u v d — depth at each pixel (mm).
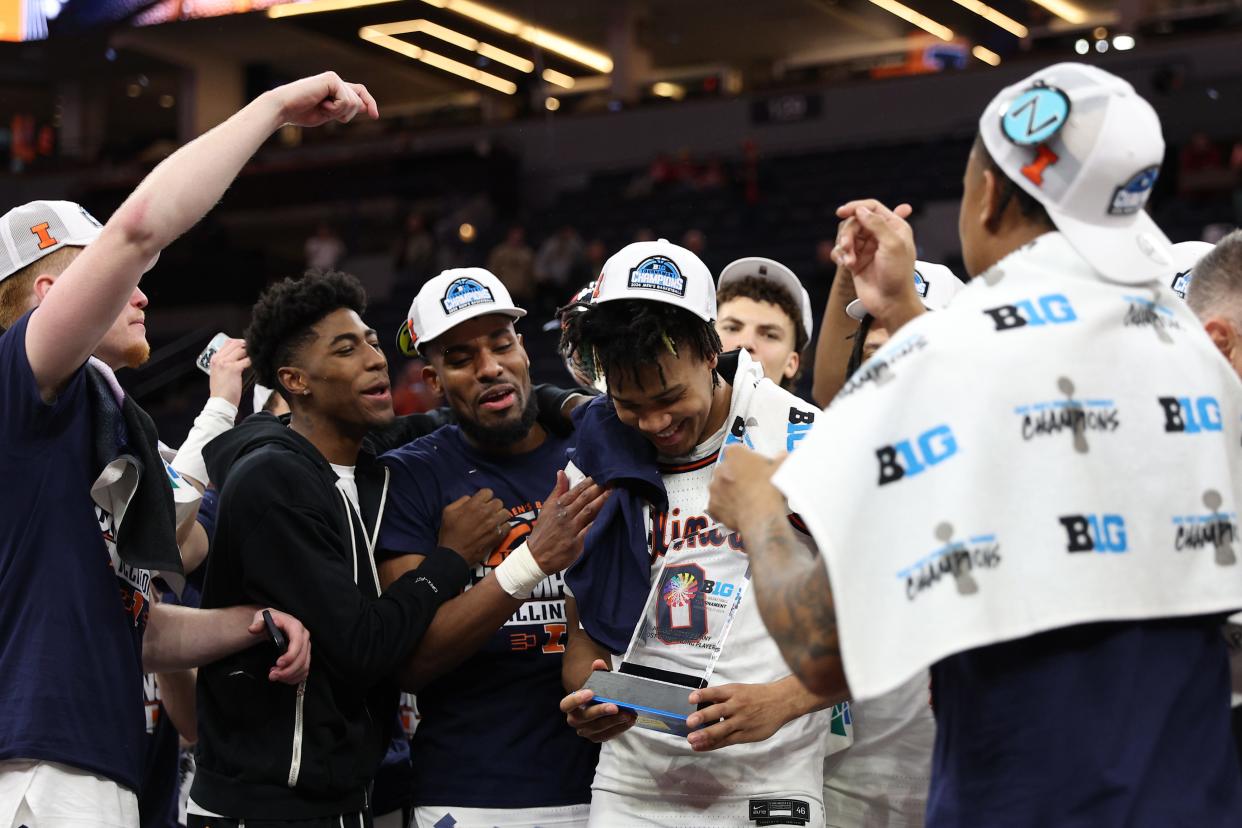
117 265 2152
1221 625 1762
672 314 2404
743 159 17078
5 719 2236
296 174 17875
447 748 2789
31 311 2312
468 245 16672
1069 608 1527
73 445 2316
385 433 3184
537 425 3012
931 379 1582
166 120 22906
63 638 2275
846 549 1527
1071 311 1630
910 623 1516
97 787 2293
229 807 2557
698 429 2518
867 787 2754
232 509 2619
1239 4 16781
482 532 2764
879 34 21406
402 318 15234
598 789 2621
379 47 21250
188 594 3145
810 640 1583
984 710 1615
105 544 2379
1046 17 20531
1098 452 1584
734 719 2322
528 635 2826
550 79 22969
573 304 2676
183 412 13656
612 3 20188
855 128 17656
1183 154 14305
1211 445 1640
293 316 2773
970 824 1610
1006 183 1722
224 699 2594
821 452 1577
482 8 20203
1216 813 1581
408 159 17859
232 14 19875
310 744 2564
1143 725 1573
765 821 2504
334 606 2545
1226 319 2070
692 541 2549
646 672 2527
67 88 21188
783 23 20922
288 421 2994
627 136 18531
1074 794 1559
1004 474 1556
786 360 3521
